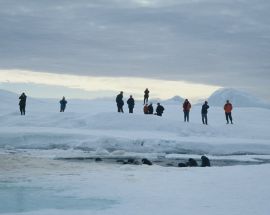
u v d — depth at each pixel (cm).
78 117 4000
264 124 4647
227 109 4075
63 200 1323
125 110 5641
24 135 3155
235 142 3183
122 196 1336
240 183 1516
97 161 2491
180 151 3056
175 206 1172
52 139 3142
